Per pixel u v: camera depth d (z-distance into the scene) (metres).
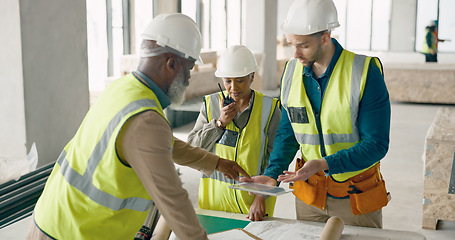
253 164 2.54
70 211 1.48
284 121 2.41
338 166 2.07
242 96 2.53
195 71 8.91
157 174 1.38
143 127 1.38
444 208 4.04
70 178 1.49
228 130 2.57
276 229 2.06
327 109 2.18
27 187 3.28
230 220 2.23
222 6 13.48
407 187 5.24
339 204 2.34
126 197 1.48
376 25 19.48
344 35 19.89
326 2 2.04
